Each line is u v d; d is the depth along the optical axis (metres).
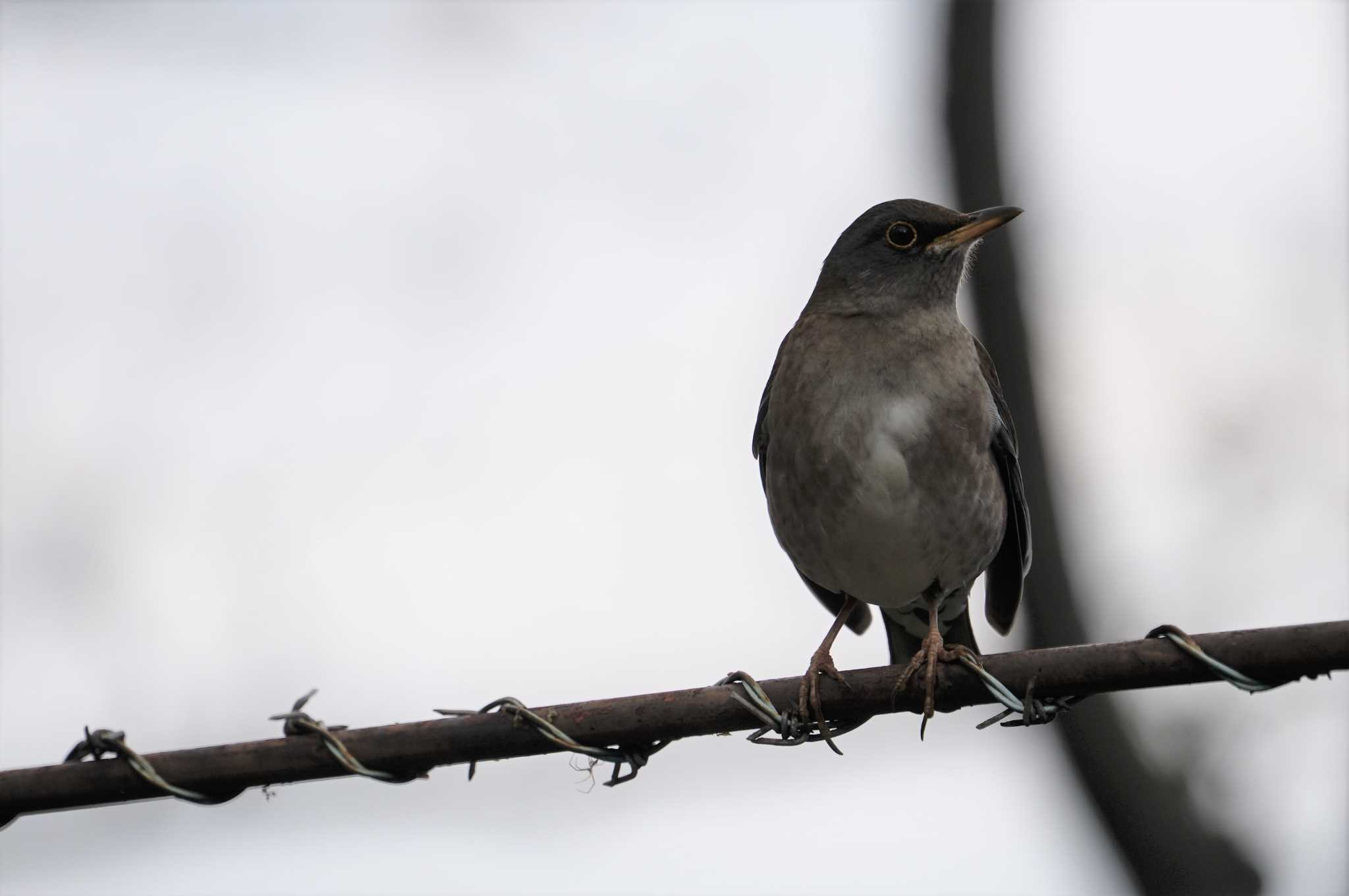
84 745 7.93
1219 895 14.81
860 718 8.37
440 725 7.95
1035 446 15.83
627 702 8.00
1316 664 7.27
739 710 8.04
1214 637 7.45
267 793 8.63
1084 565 15.81
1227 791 14.99
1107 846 15.23
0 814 7.96
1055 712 7.84
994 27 16.58
